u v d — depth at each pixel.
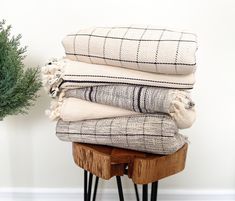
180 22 1.04
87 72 0.72
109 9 1.03
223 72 1.08
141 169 0.70
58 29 1.06
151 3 1.02
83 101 0.74
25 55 1.03
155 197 0.78
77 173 1.22
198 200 1.22
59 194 1.23
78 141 0.77
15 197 1.24
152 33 0.68
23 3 1.03
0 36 0.82
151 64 0.66
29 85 0.87
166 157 0.72
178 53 0.63
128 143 0.71
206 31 1.04
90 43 0.71
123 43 0.67
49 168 1.21
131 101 0.68
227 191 1.21
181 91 0.68
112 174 0.73
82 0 1.03
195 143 1.16
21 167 1.21
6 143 1.18
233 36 1.05
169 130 0.67
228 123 1.14
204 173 1.20
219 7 1.02
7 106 0.84
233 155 1.17
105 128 0.72
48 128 1.17
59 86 0.75
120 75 0.69
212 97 1.11
